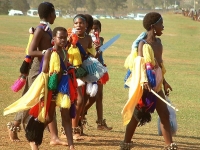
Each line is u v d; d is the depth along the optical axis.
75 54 28.27
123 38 136.38
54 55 23.73
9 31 147.12
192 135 33.28
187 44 126.75
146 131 33.75
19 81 26.92
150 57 24.75
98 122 33.28
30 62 26.67
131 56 25.72
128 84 25.58
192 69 77.44
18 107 23.77
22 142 28.23
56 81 23.72
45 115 23.94
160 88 25.44
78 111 29.31
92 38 31.47
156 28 25.59
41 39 26.59
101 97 33.12
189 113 41.53
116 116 38.62
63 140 29.02
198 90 54.97
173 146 25.52
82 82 28.84
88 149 27.41
